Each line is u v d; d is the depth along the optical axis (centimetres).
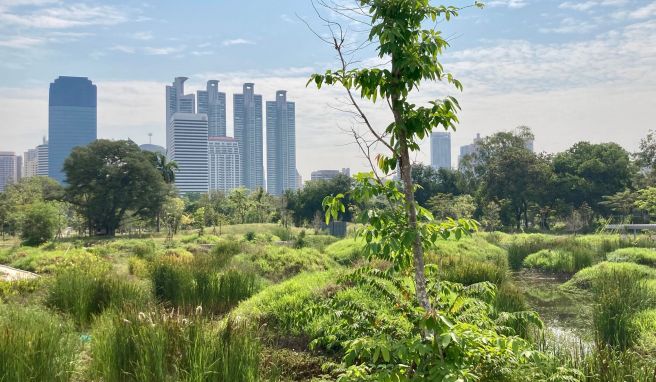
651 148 5556
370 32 343
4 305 821
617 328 873
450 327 305
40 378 514
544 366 367
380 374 313
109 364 553
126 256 2539
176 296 1098
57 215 3981
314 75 353
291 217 6009
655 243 2242
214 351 547
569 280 1658
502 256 2172
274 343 773
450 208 4800
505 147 5869
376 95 352
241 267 1507
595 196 5394
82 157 5559
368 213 348
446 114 352
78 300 917
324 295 897
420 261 351
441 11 353
